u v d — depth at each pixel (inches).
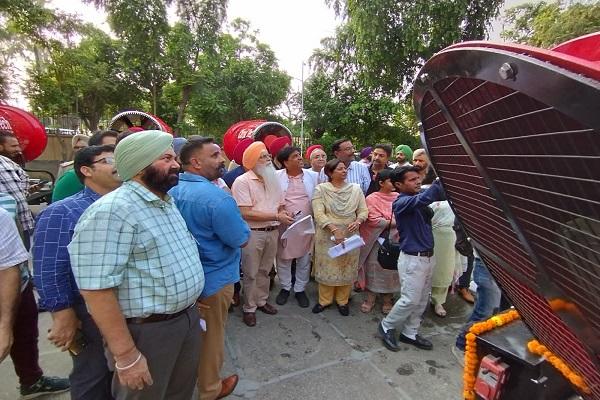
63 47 512.1
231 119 764.6
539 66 16.2
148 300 59.4
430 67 25.6
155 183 62.3
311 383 99.5
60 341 66.6
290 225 141.7
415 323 117.8
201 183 86.9
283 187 144.5
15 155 118.5
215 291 84.7
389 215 134.7
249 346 116.7
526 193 23.4
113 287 55.8
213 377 89.2
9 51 491.2
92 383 72.9
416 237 109.0
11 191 106.8
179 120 621.9
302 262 145.1
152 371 61.8
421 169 141.8
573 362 33.4
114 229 56.1
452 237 133.6
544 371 40.7
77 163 75.2
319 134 799.7
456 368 107.3
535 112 18.8
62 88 554.6
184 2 543.5
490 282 108.0
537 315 35.4
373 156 169.0
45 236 66.2
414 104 32.9
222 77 724.0
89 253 55.0
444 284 136.7
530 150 21.0
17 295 70.8
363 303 146.2
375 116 682.8
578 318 24.3
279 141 170.7
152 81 589.3
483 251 38.6
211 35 570.6
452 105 26.3
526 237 25.7
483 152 25.9
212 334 87.3
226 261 87.6
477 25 465.7
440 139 33.4
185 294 63.5
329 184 137.9
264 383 99.3
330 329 128.3
